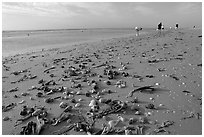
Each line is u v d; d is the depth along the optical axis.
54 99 7.25
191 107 6.26
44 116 6.12
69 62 12.60
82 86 8.23
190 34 24.77
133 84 8.16
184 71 9.38
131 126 5.49
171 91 7.39
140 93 7.36
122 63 11.37
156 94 7.23
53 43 32.25
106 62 11.79
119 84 8.26
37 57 16.38
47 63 12.97
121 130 5.34
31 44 31.80
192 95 6.98
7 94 8.04
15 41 39.81
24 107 6.74
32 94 7.84
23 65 13.20
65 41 35.78
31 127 5.54
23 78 10.00
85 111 6.33
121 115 6.02
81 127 5.48
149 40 21.45
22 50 23.84
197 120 5.62
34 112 6.26
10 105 6.98
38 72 10.89
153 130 5.30
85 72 9.89
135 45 17.98
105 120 5.82
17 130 5.57
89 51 16.84
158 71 9.59
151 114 6.00
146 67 10.34
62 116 5.95
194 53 12.71
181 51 13.53
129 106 6.47
